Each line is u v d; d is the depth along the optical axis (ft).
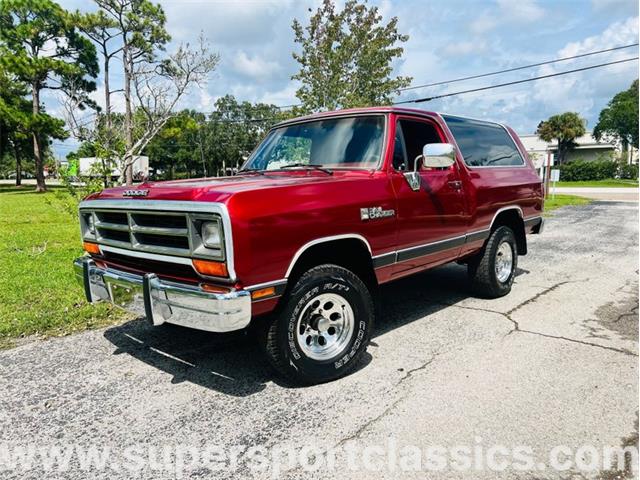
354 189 11.60
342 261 12.28
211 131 204.23
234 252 9.19
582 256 26.94
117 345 13.89
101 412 10.21
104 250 12.36
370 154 13.21
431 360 12.55
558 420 9.53
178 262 10.12
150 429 9.53
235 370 12.18
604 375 11.51
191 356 13.09
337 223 11.00
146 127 34.35
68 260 25.23
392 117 13.55
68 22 96.94
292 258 10.12
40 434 9.42
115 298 11.46
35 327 14.97
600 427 9.28
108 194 12.37
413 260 13.67
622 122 180.24
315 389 11.09
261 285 9.66
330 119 14.67
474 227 16.14
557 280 21.18
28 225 41.78
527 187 19.27
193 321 9.60
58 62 104.63
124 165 26.91
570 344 13.53
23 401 10.69
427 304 17.66
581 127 171.32
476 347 13.39
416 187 13.32
